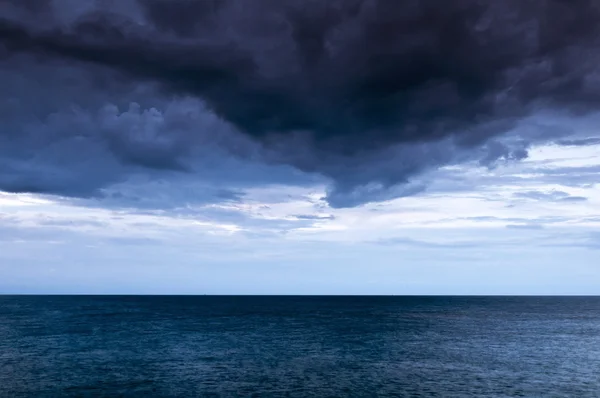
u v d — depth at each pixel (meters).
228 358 54.16
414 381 42.38
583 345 69.00
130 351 58.47
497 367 49.69
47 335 74.44
